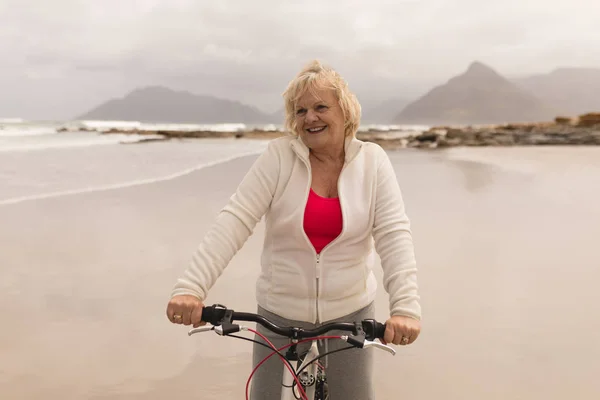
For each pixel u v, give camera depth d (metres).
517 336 4.15
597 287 5.29
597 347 3.96
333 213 2.15
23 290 5.03
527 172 16.66
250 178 2.26
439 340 4.08
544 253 6.54
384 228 2.19
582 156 25.64
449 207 9.76
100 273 5.61
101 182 12.32
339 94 2.12
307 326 2.21
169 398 3.24
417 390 3.35
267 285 2.27
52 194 10.30
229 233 2.15
